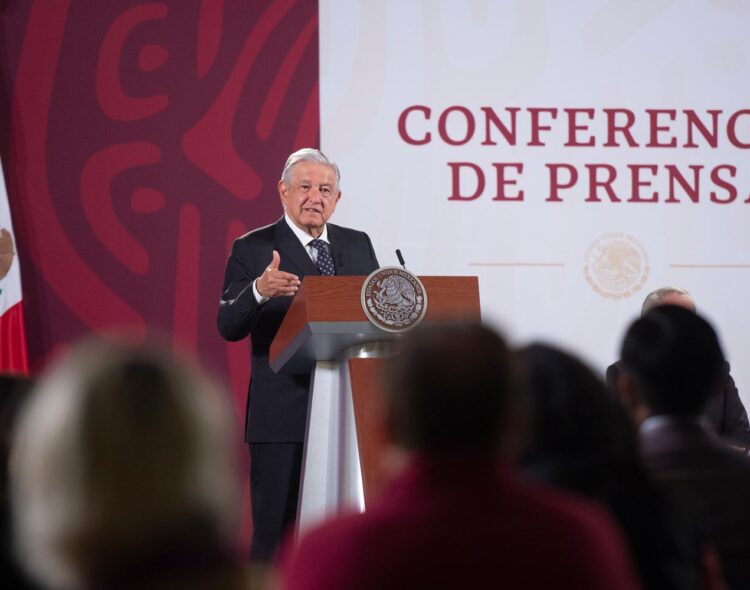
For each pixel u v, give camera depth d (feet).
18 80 72.02
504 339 17.08
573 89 76.43
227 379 72.79
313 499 40.52
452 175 75.20
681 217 76.59
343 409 40.01
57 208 71.97
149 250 72.69
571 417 20.76
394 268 39.88
